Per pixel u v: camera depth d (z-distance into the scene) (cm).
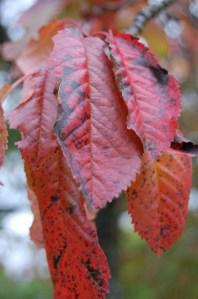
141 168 51
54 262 49
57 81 49
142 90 49
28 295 294
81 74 49
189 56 134
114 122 48
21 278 310
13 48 88
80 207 49
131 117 48
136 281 205
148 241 51
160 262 200
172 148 49
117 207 172
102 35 52
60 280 49
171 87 49
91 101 48
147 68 50
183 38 120
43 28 67
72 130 47
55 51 50
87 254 49
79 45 50
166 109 49
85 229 49
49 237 49
